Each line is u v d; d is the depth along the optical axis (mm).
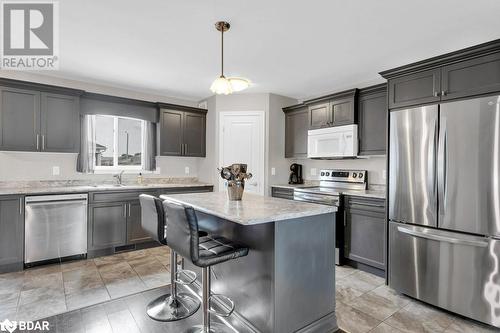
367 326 2057
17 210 2971
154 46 2764
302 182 4590
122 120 4324
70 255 3275
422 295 2383
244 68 3354
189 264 2691
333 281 2039
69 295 2449
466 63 2172
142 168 4336
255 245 1861
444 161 2273
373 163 3682
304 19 2246
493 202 2031
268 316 1750
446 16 2166
